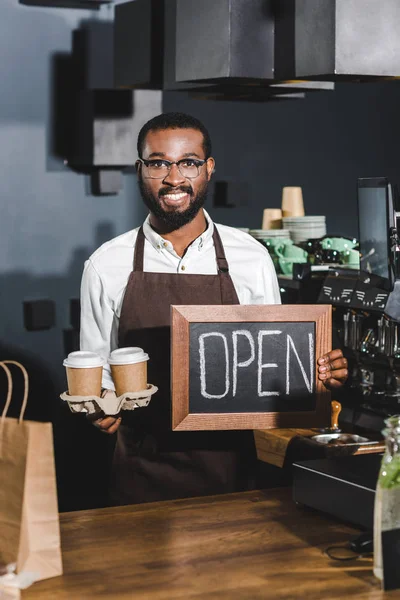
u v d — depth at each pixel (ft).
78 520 6.65
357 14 8.91
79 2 14.12
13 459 5.35
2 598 5.19
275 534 6.32
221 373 7.59
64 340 14.76
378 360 10.96
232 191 15.64
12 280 14.33
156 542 6.18
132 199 15.10
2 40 13.96
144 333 8.64
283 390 7.68
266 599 5.24
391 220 9.68
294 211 14.10
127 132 14.28
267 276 9.12
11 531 5.36
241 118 15.74
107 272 8.86
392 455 5.41
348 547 6.05
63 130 14.47
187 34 10.00
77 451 14.84
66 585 5.45
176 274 8.70
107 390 7.72
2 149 14.11
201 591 5.35
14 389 14.43
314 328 7.70
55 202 14.53
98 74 14.62
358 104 16.67
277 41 9.67
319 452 9.08
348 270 11.16
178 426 7.54
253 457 8.86
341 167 16.67
